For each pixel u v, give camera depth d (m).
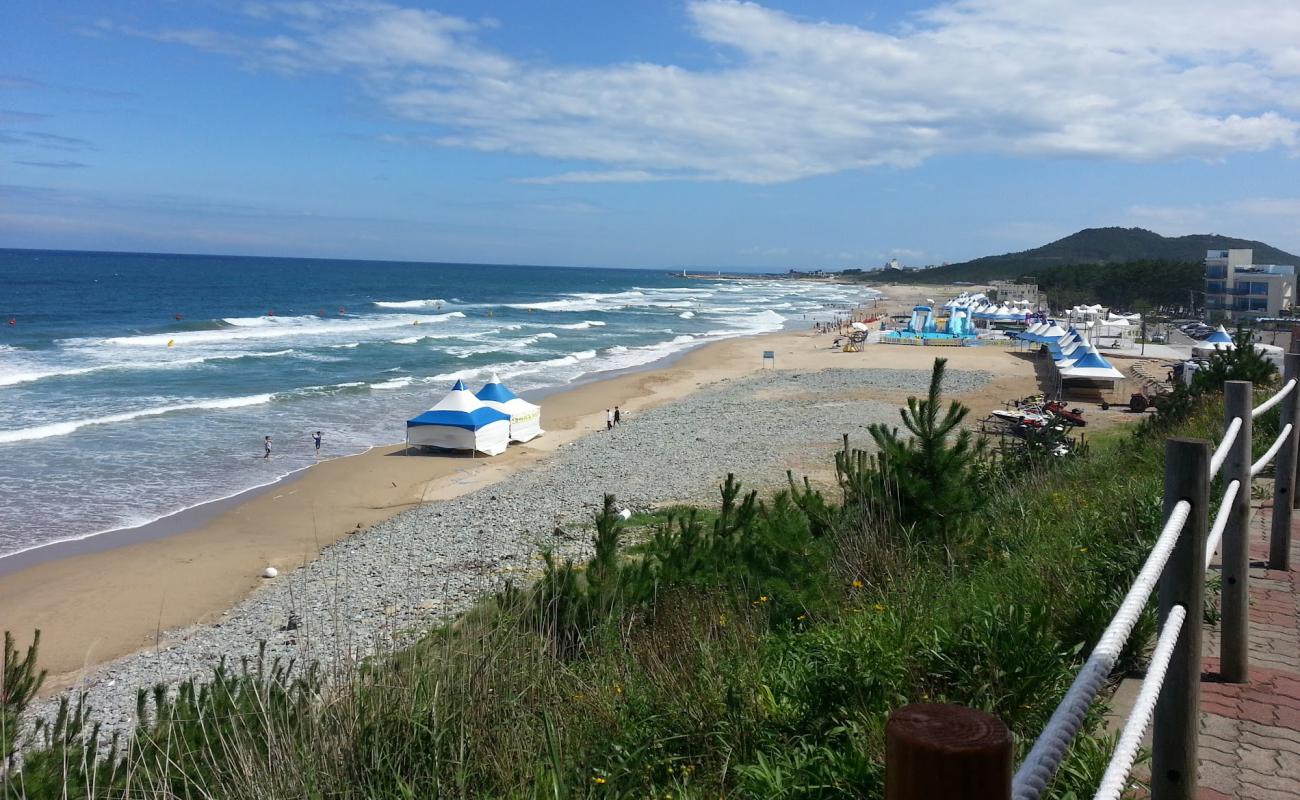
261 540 20.27
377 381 42.56
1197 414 12.27
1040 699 3.78
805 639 4.98
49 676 13.45
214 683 4.89
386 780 3.83
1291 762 3.27
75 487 23.86
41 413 32.81
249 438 30.25
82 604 16.48
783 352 59.75
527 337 66.12
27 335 57.75
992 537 7.21
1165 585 2.69
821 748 3.63
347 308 91.94
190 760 4.14
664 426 33.19
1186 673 2.66
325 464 27.20
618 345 63.38
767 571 6.35
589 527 18.66
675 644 5.43
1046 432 13.97
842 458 7.73
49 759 4.18
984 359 53.88
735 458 26.45
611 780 3.87
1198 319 96.31
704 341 67.56
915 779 1.37
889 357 55.69
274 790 3.64
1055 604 4.89
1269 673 4.04
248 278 150.38
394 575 16.98
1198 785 3.01
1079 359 35.53
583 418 35.94
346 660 4.71
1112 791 1.73
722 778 3.66
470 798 3.76
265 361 48.72
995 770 1.35
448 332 67.38
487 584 14.93
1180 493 2.65
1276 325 65.19
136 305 86.31
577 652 5.92
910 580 5.81
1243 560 3.89
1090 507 7.31
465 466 27.53
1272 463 8.07
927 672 4.15
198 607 16.41
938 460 6.96
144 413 32.84
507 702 4.50
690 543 7.40
